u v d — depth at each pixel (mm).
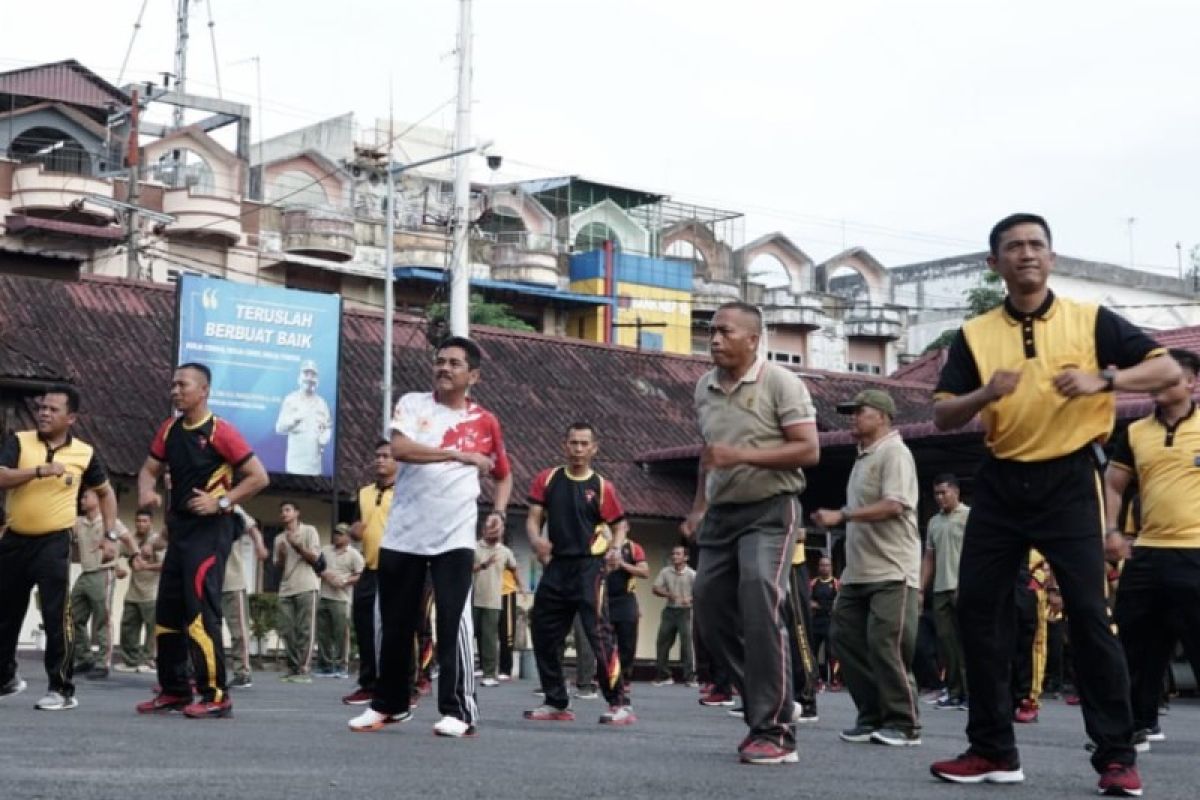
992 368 6172
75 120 42875
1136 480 9203
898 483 9266
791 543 7180
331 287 44656
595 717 12086
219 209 41844
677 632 23125
